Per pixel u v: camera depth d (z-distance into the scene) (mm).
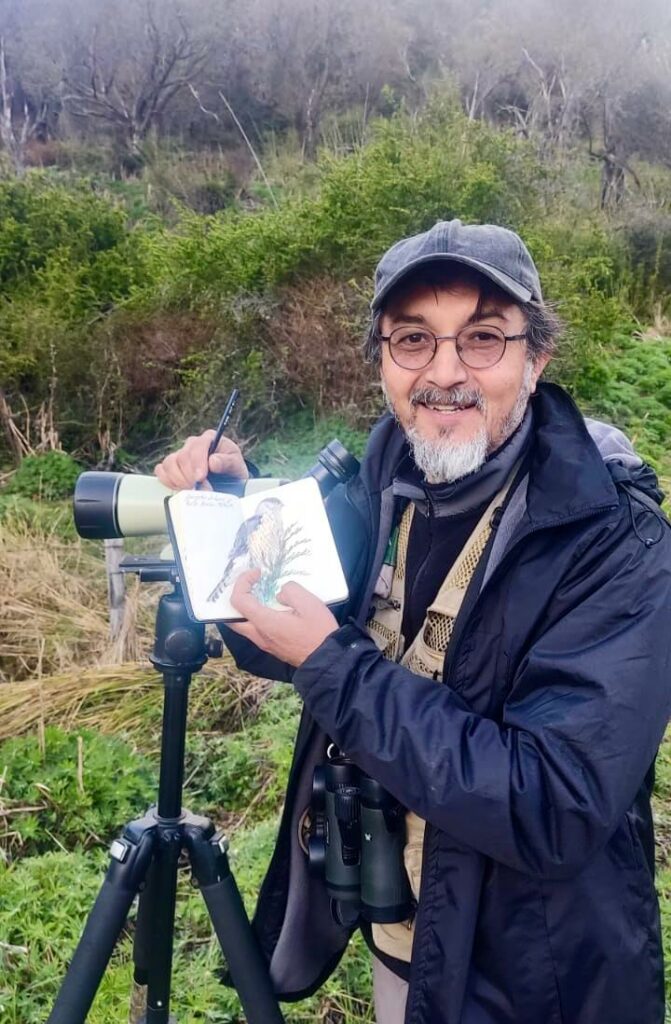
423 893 1329
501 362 1376
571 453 1311
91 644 4285
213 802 3172
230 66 20469
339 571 1382
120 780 3021
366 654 1273
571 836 1152
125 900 1423
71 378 6820
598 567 1249
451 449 1378
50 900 2527
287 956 1644
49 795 2914
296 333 6168
